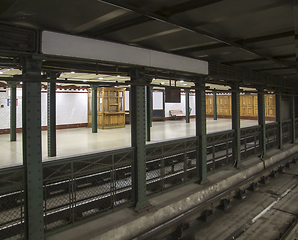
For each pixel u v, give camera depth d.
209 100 23.92
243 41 4.82
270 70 8.34
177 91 5.24
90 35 4.01
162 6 3.20
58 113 12.69
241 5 3.13
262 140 8.99
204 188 5.75
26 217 3.42
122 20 3.52
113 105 13.06
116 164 4.45
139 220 4.29
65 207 4.05
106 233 3.83
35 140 3.36
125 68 5.12
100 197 4.47
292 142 11.76
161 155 5.23
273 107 19.38
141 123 4.68
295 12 2.91
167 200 5.04
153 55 4.66
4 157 6.31
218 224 5.14
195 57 5.91
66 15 3.21
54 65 4.36
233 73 7.06
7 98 10.95
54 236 3.69
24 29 3.15
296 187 7.40
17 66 3.90
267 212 5.72
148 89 8.53
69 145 7.95
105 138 9.41
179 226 4.78
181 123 16.27
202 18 3.55
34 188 3.37
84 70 4.71
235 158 7.50
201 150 6.09
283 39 4.59
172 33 4.12
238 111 7.50
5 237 3.45
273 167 8.53
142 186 4.70
